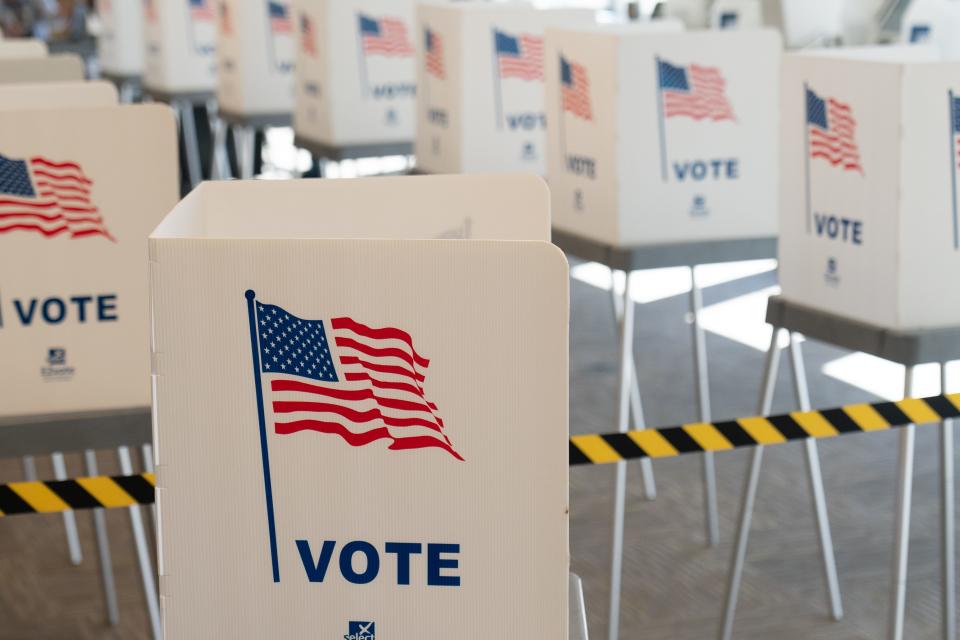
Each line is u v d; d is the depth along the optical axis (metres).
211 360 1.14
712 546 3.17
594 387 4.43
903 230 2.20
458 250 1.12
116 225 1.95
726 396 4.30
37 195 1.92
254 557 1.17
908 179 2.19
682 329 5.12
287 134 9.49
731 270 6.10
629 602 2.89
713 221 2.91
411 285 1.12
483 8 3.75
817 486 2.76
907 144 2.17
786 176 2.47
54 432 1.95
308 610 1.18
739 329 5.10
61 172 1.92
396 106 4.73
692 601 2.89
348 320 1.13
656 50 2.80
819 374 4.53
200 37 6.77
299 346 1.14
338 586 1.17
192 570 1.17
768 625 2.76
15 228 1.92
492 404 1.14
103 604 2.89
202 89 6.83
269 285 1.13
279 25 5.76
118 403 2.00
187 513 1.16
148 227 1.96
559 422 1.14
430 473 1.15
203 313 1.13
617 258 2.82
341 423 1.15
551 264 1.12
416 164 4.05
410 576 1.17
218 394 1.14
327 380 1.14
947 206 2.21
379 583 1.17
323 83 4.68
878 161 2.22
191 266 1.12
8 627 2.82
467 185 1.42
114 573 3.08
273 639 1.18
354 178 1.41
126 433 1.98
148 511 2.83
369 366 1.14
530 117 3.79
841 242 2.34
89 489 2.02
